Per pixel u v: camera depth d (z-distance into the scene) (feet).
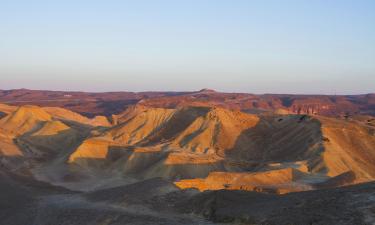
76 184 330.34
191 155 370.12
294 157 377.71
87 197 240.53
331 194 159.02
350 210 140.26
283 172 303.68
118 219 189.47
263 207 164.55
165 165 347.36
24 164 378.32
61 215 209.46
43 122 508.53
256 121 450.71
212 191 195.93
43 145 451.12
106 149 397.60
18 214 225.76
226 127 429.38
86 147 390.21
